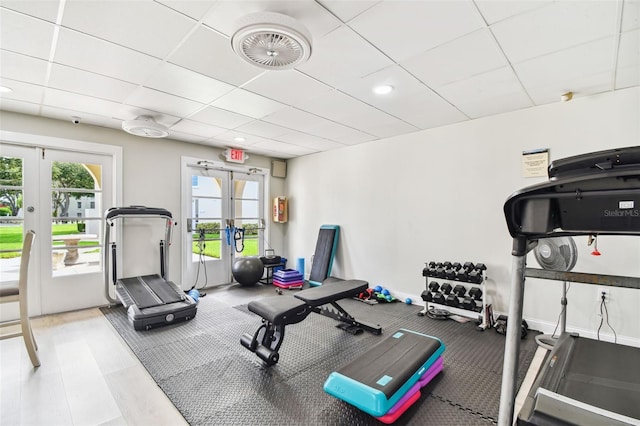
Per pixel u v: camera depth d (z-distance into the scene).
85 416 1.96
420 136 4.32
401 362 2.19
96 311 3.96
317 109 3.45
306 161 6.04
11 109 3.44
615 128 2.91
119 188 4.30
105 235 3.94
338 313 3.85
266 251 6.14
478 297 3.55
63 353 2.79
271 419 1.93
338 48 2.21
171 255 4.84
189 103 3.28
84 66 2.47
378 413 1.78
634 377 1.49
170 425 1.88
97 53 2.28
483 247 3.74
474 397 2.17
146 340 3.10
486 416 1.97
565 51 2.23
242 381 2.36
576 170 0.96
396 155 4.59
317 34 2.04
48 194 3.82
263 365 2.61
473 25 1.94
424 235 4.28
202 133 4.47
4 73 2.59
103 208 4.23
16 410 2.01
